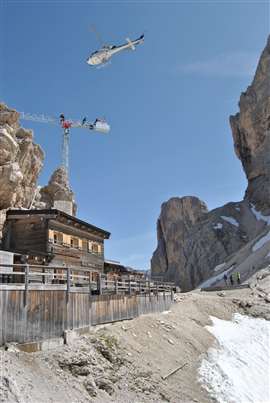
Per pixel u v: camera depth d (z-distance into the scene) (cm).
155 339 2266
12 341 1514
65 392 1398
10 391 1202
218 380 2080
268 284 5006
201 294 4897
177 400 1722
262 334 3225
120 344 1953
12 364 1368
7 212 3303
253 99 11231
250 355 2658
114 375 1677
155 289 3262
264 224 9631
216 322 3306
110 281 2405
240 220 10962
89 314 2047
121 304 2456
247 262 7156
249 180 11712
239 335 3055
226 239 10519
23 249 3120
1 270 2350
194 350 2391
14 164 3831
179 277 11281
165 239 13700
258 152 11081
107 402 1480
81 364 1617
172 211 13800
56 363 1552
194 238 11475
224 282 7125
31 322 1617
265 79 10912
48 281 2495
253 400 2016
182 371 2039
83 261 3741
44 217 3203
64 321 1823
